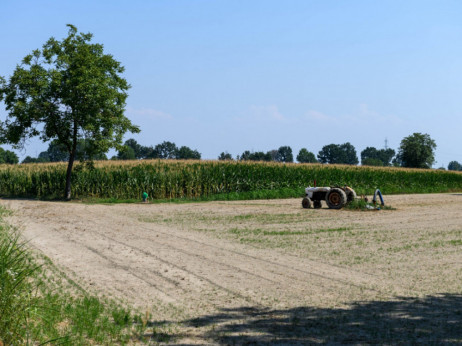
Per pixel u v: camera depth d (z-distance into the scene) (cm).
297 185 4222
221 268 1102
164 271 1061
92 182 3838
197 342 624
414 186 5162
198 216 2267
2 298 616
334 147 17775
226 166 4159
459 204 3084
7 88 3469
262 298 856
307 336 650
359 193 4269
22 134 3506
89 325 664
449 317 742
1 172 4238
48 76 3497
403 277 1030
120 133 3712
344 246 1418
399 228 1841
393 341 628
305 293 893
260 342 624
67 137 3616
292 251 1331
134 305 802
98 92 3475
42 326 643
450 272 1078
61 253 1243
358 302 833
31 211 2455
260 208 2738
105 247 1352
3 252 738
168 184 3812
